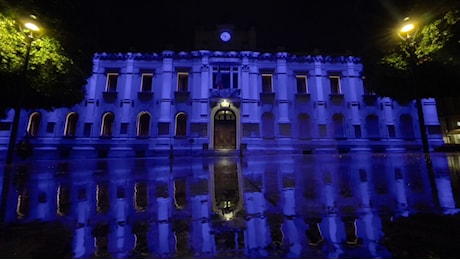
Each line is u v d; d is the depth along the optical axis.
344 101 21.64
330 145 20.55
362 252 1.03
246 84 21.20
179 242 1.20
